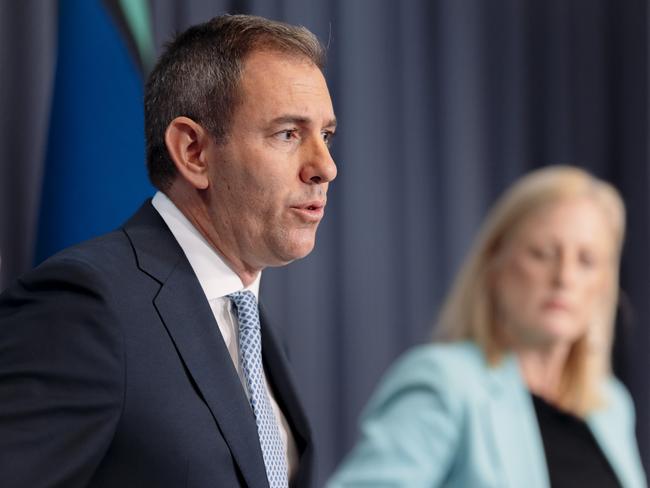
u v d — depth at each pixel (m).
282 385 3.34
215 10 6.71
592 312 5.45
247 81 3.04
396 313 7.60
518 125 8.20
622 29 8.54
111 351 2.68
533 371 5.35
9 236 5.35
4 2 5.48
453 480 4.98
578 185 5.51
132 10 5.34
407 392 5.11
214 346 2.93
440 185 7.86
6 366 2.63
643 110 8.47
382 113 7.60
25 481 2.48
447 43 7.91
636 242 8.45
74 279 2.72
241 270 3.16
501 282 5.40
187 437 2.75
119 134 5.18
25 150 5.45
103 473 2.67
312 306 7.26
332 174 3.04
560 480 5.12
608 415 5.43
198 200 3.11
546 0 8.39
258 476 2.87
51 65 5.57
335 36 7.45
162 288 2.90
